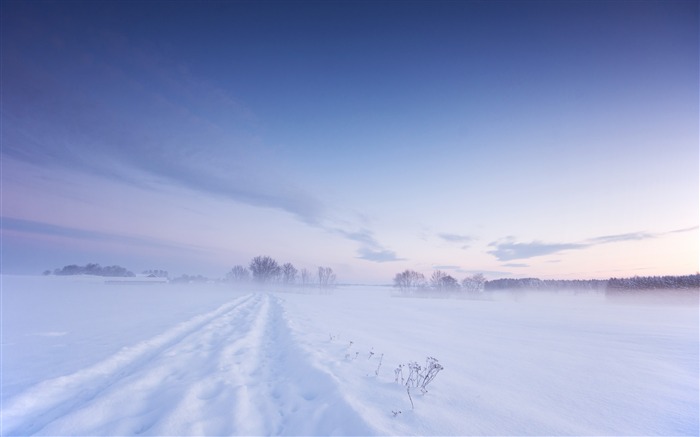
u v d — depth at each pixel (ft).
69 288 208.64
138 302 98.37
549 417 15.40
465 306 133.69
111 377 21.94
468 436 12.79
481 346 35.86
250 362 25.71
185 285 341.82
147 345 31.91
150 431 13.16
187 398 16.60
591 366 27.04
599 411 16.51
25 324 47.50
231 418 14.48
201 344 32.96
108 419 14.83
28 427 14.42
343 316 68.08
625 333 49.96
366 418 13.23
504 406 16.74
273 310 78.28
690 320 73.92
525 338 43.21
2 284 248.11
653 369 26.20
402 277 303.27
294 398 17.52
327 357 25.85
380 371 22.81
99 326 45.39
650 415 16.06
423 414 14.96
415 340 38.75
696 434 13.80
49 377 21.24
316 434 13.17
